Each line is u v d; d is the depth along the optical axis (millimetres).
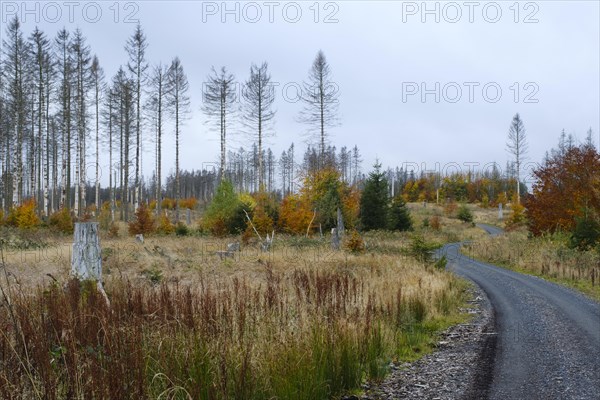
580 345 8844
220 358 4699
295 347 5477
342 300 8547
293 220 33219
